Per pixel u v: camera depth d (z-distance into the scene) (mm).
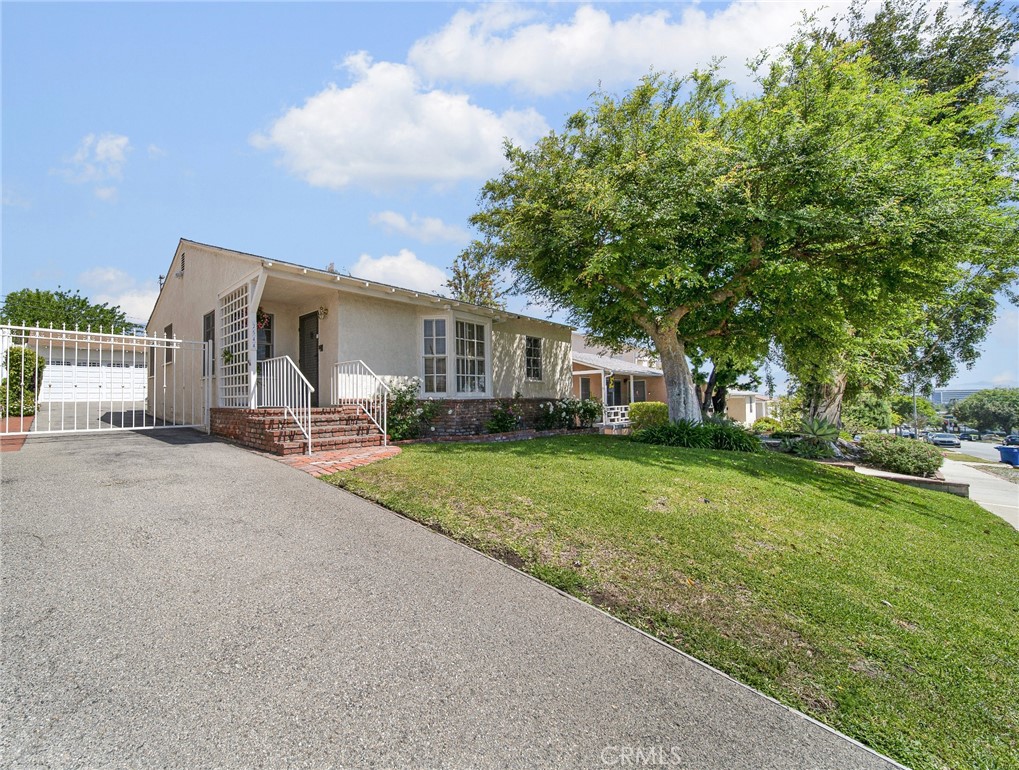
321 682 2213
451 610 2957
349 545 3809
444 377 11516
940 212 8102
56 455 6418
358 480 5590
